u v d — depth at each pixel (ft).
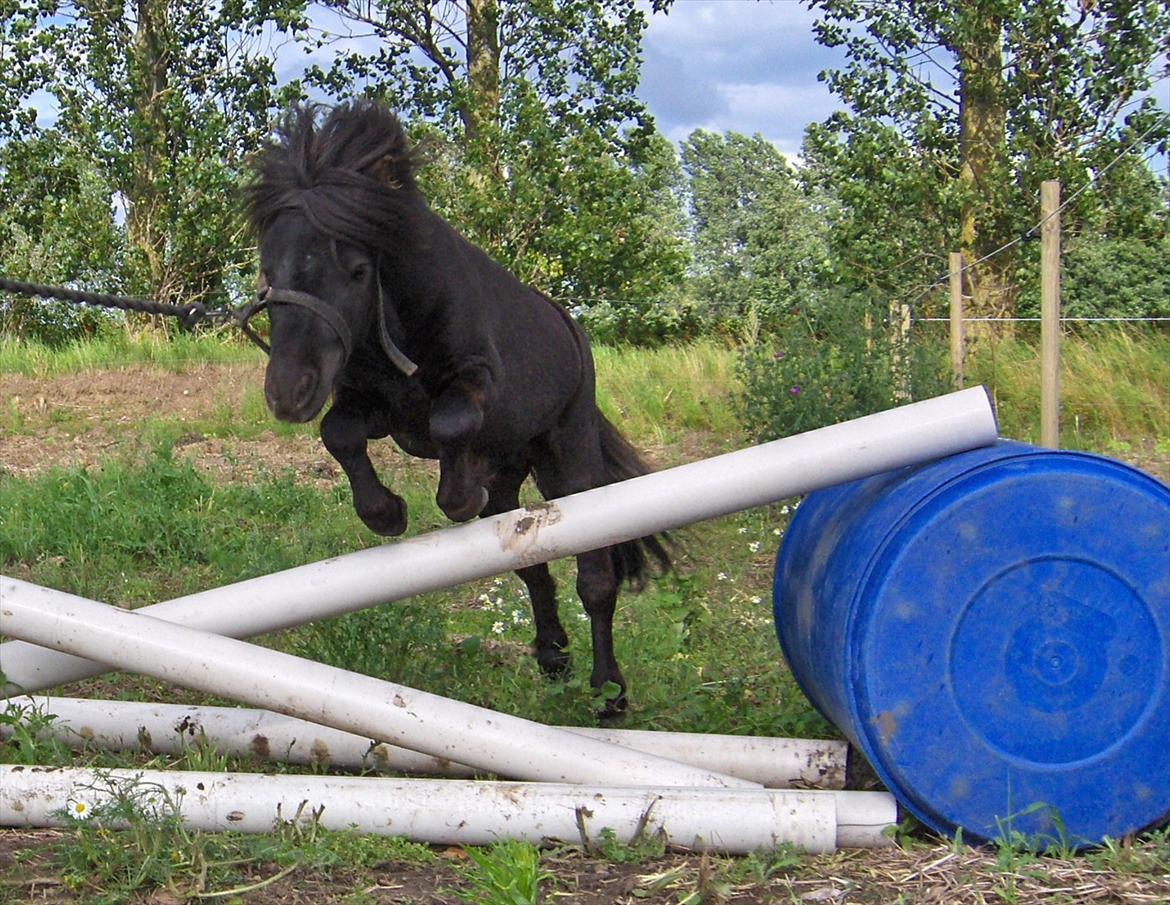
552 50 62.34
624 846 11.29
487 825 11.44
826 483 12.20
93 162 59.93
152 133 58.29
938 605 11.04
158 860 10.52
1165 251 57.52
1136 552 11.09
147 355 47.29
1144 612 11.17
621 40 62.69
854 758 13.57
